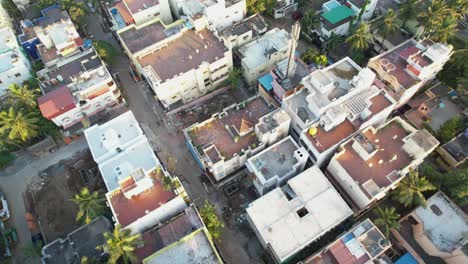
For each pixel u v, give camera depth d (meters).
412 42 87.50
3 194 83.38
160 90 85.94
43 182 84.81
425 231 65.75
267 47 95.00
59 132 88.31
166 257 60.53
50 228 78.44
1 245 74.69
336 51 100.69
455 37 94.69
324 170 78.06
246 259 72.25
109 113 94.56
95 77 89.00
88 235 70.62
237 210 77.94
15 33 111.25
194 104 94.62
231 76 91.06
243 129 77.44
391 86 82.06
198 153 76.19
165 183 67.56
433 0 90.56
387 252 68.88
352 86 77.38
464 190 66.19
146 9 99.81
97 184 83.50
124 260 63.22
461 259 61.84
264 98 84.12
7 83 95.69
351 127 74.06
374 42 99.00
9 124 80.50
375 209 72.44
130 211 65.19
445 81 90.25
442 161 78.56
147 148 77.31
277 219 64.56
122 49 108.44
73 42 96.81
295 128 79.50
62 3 109.06
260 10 107.50
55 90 86.50
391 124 75.06
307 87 77.25
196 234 62.59
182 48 92.25
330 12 100.00
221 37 90.69
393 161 70.00
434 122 82.69
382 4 104.62
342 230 69.31
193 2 99.06
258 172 70.94
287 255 61.00
